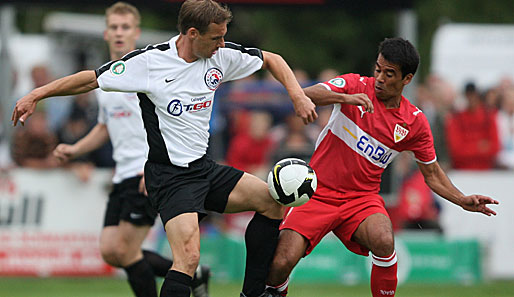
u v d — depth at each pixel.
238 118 44.94
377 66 21.86
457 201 22.83
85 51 61.41
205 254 39.78
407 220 41.50
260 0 39.09
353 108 22.34
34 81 52.81
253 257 21.77
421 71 78.19
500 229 41.88
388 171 40.56
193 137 20.95
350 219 22.56
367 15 80.94
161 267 28.09
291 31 82.44
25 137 42.03
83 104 42.91
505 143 47.75
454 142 46.00
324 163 22.84
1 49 43.31
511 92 48.69
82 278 40.00
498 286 38.31
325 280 39.88
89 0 39.25
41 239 40.00
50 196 40.16
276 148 41.28
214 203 21.41
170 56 20.47
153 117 20.83
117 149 27.42
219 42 20.25
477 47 53.38
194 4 19.95
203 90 20.75
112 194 27.59
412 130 22.45
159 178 20.91
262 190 21.52
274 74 21.67
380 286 22.48
